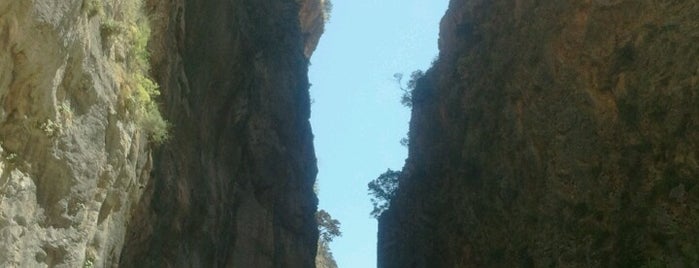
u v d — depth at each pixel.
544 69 29.75
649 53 25.92
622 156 26.03
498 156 31.66
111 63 16.80
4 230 13.45
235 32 31.08
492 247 31.22
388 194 44.44
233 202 32.44
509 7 33.25
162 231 23.50
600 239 25.89
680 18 25.20
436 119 38.44
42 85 13.76
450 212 35.06
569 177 27.56
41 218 14.70
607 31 27.52
